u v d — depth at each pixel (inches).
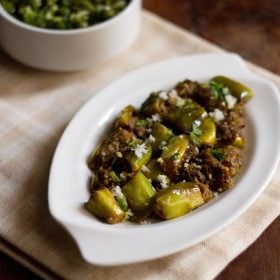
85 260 13.2
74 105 18.6
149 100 17.0
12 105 18.5
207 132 15.9
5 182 16.2
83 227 13.7
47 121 18.0
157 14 22.2
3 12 18.6
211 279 14.0
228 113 16.8
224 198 14.5
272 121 16.5
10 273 14.6
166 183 15.0
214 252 14.5
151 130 16.3
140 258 13.2
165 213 14.1
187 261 14.3
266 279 14.3
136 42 20.7
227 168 15.0
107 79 19.5
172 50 20.5
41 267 14.5
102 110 16.9
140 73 18.0
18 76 19.5
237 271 14.5
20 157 16.8
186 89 17.4
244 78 17.8
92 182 15.3
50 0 19.7
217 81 17.6
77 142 16.0
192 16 22.1
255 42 21.2
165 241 13.5
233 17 22.1
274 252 14.9
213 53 18.6
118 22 18.6
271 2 22.5
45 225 15.2
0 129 17.6
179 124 16.4
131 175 15.1
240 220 15.2
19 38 18.5
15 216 15.4
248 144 16.3
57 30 18.2
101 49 18.9
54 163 15.3
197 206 14.5
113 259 13.2
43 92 19.0
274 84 18.5
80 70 19.7
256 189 14.7
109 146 15.8
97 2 20.0
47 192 15.8
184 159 15.4
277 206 15.5
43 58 18.8
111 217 14.1
